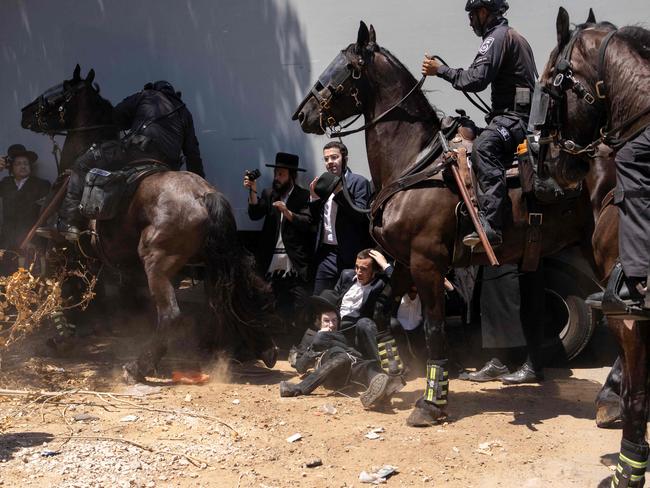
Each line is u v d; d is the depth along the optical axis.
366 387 5.87
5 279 6.48
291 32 7.39
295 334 7.38
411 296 6.54
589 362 6.94
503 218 5.20
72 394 5.78
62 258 7.17
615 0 6.38
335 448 4.73
